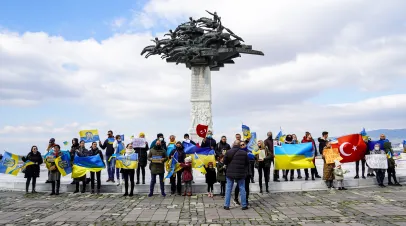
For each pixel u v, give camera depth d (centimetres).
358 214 1130
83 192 1747
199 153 1658
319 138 1923
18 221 1102
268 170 1670
